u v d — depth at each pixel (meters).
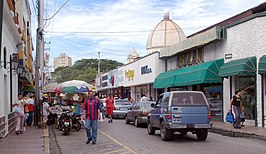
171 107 14.09
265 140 14.62
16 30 18.92
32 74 43.00
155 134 17.41
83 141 15.12
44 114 22.62
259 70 18.19
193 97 14.30
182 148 12.53
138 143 14.05
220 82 22.91
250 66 19.16
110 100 25.59
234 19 27.06
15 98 21.03
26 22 31.98
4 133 15.70
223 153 11.31
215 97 24.44
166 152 11.66
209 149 12.20
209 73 22.73
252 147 12.62
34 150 12.22
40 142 14.23
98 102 14.20
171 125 13.98
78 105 19.58
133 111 22.42
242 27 20.50
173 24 49.19
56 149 13.08
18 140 14.84
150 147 12.87
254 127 18.56
